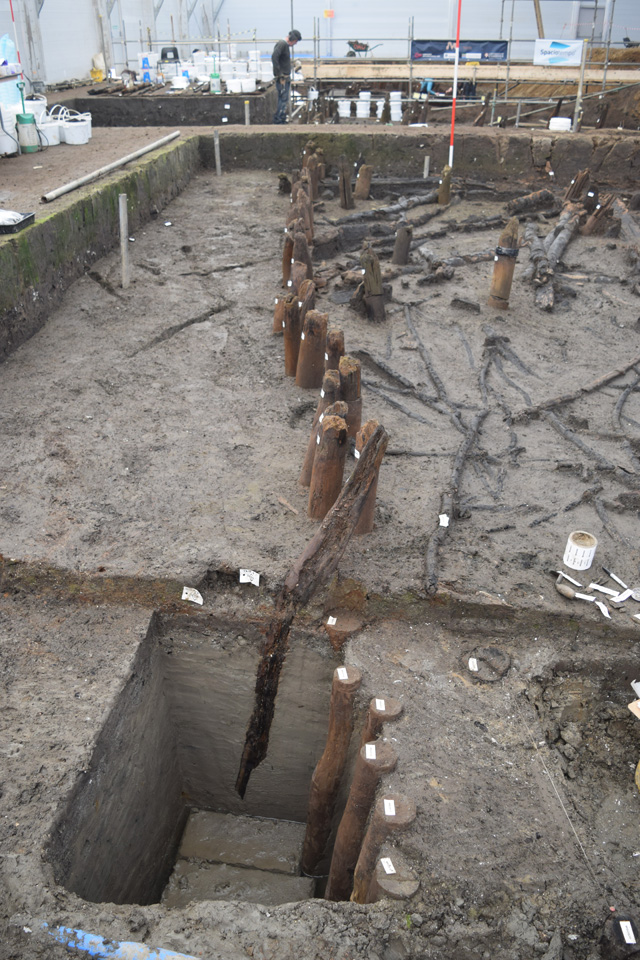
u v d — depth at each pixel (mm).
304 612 4395
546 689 4047
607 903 2963
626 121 19234
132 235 10695
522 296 9133
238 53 33375
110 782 3826
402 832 3168
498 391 6789
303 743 4855
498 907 2951
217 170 14695
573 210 11914
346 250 11156
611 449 5891
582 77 16266
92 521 4797
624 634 4172
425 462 5629
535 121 19938
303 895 4844
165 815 4938
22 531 4656
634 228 11562
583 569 4531
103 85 20016
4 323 6852
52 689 3850
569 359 7496
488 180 14656
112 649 4129
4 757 3449
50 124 12555
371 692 3895
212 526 4797
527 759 3555
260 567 4430
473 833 3191
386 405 6500
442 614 4340
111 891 3990
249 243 10562
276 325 7594
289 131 14891
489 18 30719
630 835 3334
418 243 11211
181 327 7805
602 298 9102
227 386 6629
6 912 2865
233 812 5465
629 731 3973
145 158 11727
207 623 4441
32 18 16969
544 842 3184
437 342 7785
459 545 4719
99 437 5738
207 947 2793
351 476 4402
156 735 4582
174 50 22703
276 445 5746
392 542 4695
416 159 14680
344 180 12406
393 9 31453
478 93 21781
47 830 3154
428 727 3686
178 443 5719
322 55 32875
